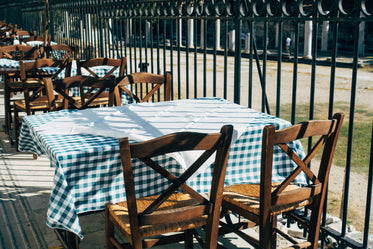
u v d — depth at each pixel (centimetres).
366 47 3369
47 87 393
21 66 512
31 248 338
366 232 307
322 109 1156
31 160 544
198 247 347
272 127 240
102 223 387
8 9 1973
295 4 333
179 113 342
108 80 416
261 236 263
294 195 267
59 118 335
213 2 428
